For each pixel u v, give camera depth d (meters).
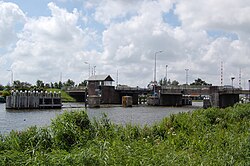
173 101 132.38
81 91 148.00
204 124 23.45
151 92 141.88
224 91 110.19
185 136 17.34
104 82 141.50
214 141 15.59
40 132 13.75
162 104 130.50
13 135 13.32
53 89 162.62
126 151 11.07
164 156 10.85
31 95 93.62
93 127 16.38
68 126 14.44
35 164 9.40
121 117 60.91
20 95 91.25
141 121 50.44
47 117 64.44
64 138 13.85
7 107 89.12
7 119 59.31
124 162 9.96
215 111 27.39
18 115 70.19
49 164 9.32
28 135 13.42
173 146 14.69
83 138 14.27
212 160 11.10
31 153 11.23
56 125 14.39
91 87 143.00
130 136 17.03
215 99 110.81
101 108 105.75
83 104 125.81
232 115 26.97
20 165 9.60
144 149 11.89
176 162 10.51
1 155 10.17
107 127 17.03
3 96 118.50
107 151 10.67
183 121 21.86
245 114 27.62
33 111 84.44
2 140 12.91
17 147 12.18
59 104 98.81
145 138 16.67
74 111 16.62
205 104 113.50
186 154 11.95
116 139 14.88
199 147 14.73
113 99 141.50
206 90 114.81
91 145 12.27
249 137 12.12
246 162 10.09
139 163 9.95
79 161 9.34
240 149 11.30
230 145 13.34
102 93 138.25
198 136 17.56
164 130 19.77
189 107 117.94
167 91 127.94
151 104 131.12
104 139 14.69
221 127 21.89
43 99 95.69
